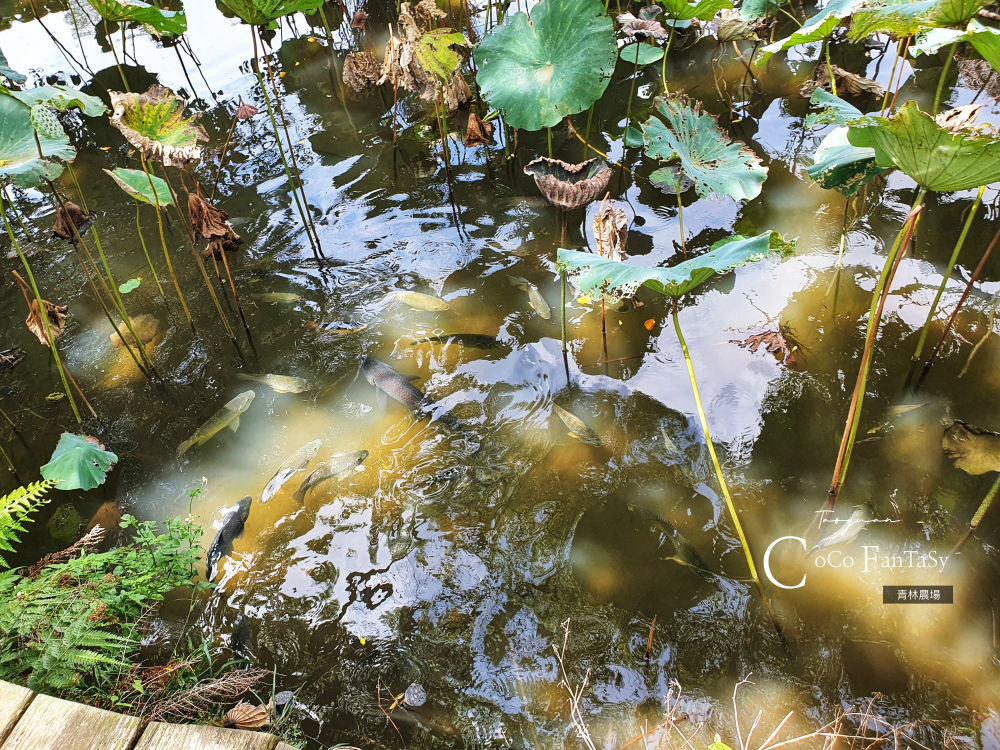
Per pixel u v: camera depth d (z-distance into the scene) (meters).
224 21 5.95
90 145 4.75
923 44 2.84
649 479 2.89
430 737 2.28
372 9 5.97
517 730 2.28
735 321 3.40
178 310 3.72
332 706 2.36
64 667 2.13
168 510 2.94
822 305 3.40
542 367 3.32
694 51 5.24
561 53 3.67
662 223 3.91
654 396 3.16
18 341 3.61
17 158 2.79
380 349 3.47
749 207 3.95
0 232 4.14
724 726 2.25
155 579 2.53
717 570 2.61
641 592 2.57
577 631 2.49
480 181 4.32
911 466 2.82
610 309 3.54
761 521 2.73
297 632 2.55
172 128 3.16
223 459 3.10
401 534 2.79
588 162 3.52
